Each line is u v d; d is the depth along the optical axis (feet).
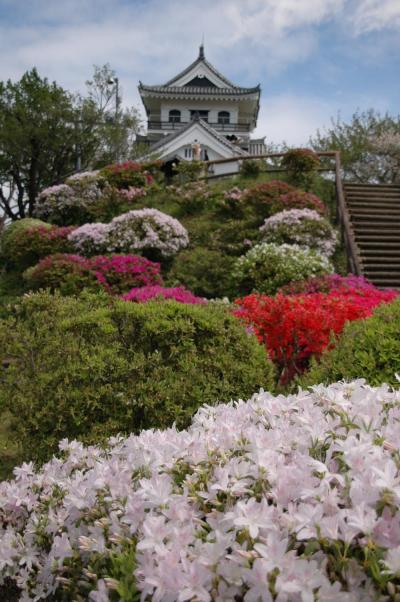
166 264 39.19
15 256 41.55
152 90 119.34
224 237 41.42
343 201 41.75
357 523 3.62
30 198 68.13
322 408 5.93
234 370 10.16
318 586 3.53
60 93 65.16
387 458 4.38
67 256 33.04
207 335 10.52
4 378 11.11
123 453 6.51
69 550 5.21
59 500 6.33
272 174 52.54
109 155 70.38
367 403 5.51
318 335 15.38
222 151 93.25
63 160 68.18
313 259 31.71
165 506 4.53
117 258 31.68
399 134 65.51
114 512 4.83
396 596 3.47
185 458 5.21
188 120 124.47
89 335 10.65
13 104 64.34
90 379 9.78
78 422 9.26
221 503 4.47
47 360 10.51
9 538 6.31
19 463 10.78
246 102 123.85
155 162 55.36
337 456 4.48
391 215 42.34
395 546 3.62
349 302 17.20
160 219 38.91
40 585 5.71
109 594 4.39
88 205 51.19
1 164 64.54
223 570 3.76
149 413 9.47
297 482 4.36
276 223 37.68
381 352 9.36
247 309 16.89
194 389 9.60
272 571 3.61
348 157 65.21
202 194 47.09
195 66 124.57
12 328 11.98
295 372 15.94
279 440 5.18
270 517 4.03
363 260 35.14
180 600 3.57
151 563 3.95
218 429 5.93
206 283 35.29
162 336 10.20
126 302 11.16
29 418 9.71
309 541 3.93
